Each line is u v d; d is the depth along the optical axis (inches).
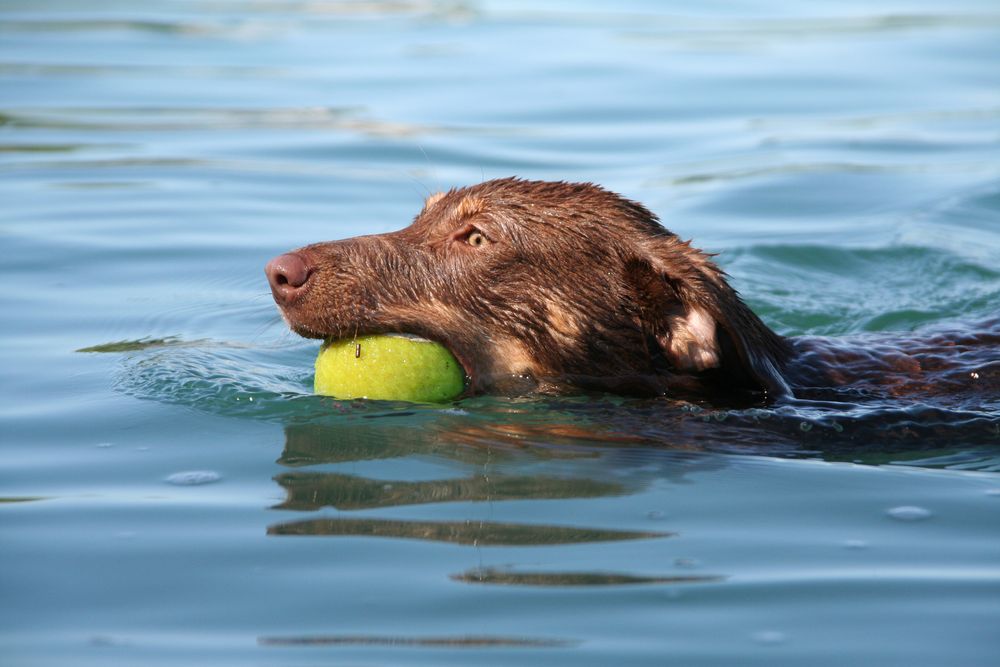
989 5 3144.7
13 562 716.7
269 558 718.5
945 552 725.9
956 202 1673.2
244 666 601.9
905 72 2416.3
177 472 858.1
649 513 781.9
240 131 2025.1
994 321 1155.3
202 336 1213.7
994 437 918.4
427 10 3191.4
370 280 988.6
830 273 1462.8
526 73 2401.6
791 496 813.2
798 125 2053.4
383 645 621.9
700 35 2787.9
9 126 2032.5
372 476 844.6
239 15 3127.5
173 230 1552.7
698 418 948.0
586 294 983.6
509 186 1021.2
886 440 912.3
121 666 602.5
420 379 959.0
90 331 1210.0
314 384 1025.5
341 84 2336.4
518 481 834.8
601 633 631.8
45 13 3083.2
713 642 623.8
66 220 1581.0
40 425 954.7
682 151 1902.1
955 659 607.8
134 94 2260.1
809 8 3144.7
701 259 964.6
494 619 647.1
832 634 631.8
